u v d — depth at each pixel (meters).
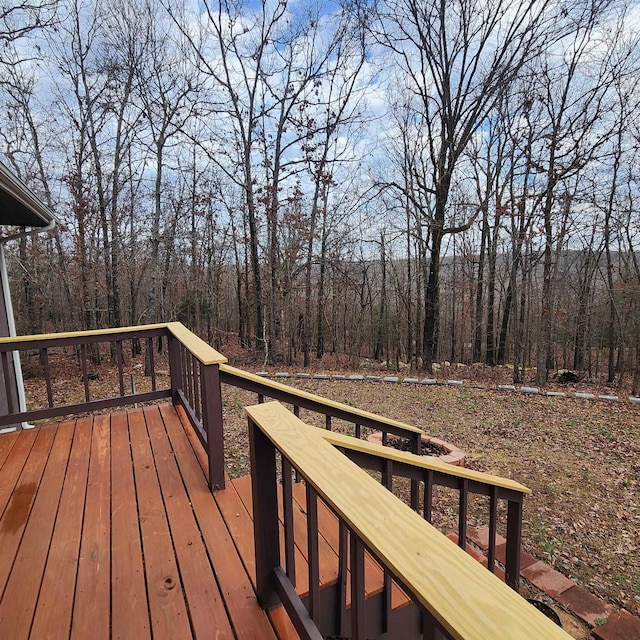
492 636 0.53
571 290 13.70
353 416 2.62
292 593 1.28
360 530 0.77
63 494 2.30
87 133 12.23
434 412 7.54
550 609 2.89
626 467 5.48
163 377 10.35
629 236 11.59
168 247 14.05
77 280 12.88
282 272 13.71
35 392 8.95
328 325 15.52
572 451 5.96
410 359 15.15
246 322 16.53
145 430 3.20
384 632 1.64
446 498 4.57
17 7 8.68
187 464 2.64
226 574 1.65
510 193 12.22
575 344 14.86
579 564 3.62
